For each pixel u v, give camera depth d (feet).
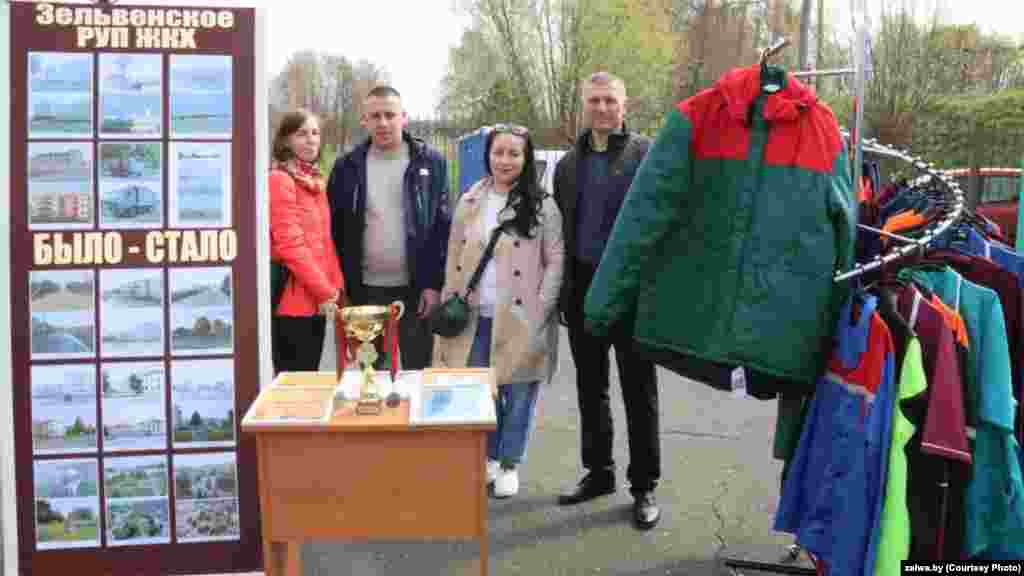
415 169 13.10
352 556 11.53
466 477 8.13
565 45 68.23
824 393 9.16
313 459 8.08
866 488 8.51
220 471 9.55
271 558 8.22
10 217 9.19
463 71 69.41
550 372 13.03
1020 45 48.03
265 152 9.47
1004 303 9.14
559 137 66.33
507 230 12.53
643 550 11.59
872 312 8.50
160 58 9.34
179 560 9.52
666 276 9.61
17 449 9.29
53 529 9.36
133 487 9.45
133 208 9.34
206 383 9.50
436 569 11.13
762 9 69.67
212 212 9.45
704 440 16.16
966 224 10.28
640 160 12.09
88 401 9.36
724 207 9.21
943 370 8.25
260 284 9.49
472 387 8.86
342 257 13.23
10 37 9.17
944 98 45.16
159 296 9.41
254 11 9.46
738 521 12.51
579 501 13.16
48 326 9.28
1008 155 42.04
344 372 9.12
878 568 8.39
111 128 9.30
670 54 69.77
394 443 8.07
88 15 9.25
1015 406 9.00
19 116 9.18
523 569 11.07
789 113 8.77
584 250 12.28
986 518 8.77
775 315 8.89
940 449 8.19
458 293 12.83
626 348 11.93
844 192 8.89
